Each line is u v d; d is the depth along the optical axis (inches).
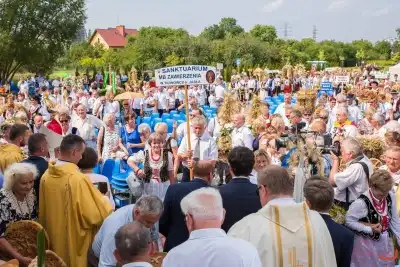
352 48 3607.3
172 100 919.7
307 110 454.0
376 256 194.9
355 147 225.3
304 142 253.4
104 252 166.4
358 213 194.9
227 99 428.5
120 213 171.9
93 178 211.5
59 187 189.6
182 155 307.1
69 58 2760.8
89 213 188.1
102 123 397.1
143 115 794.8
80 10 1722.4
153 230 197.8
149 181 287.7
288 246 137.7
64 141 196.2
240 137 333.1
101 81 1508.4
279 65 2591.0
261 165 247.0
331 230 152.7
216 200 131.7
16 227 185.9
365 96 671.1
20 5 1638.8
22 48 1648.6
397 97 682.2
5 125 294.2
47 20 1676.9
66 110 388.2
